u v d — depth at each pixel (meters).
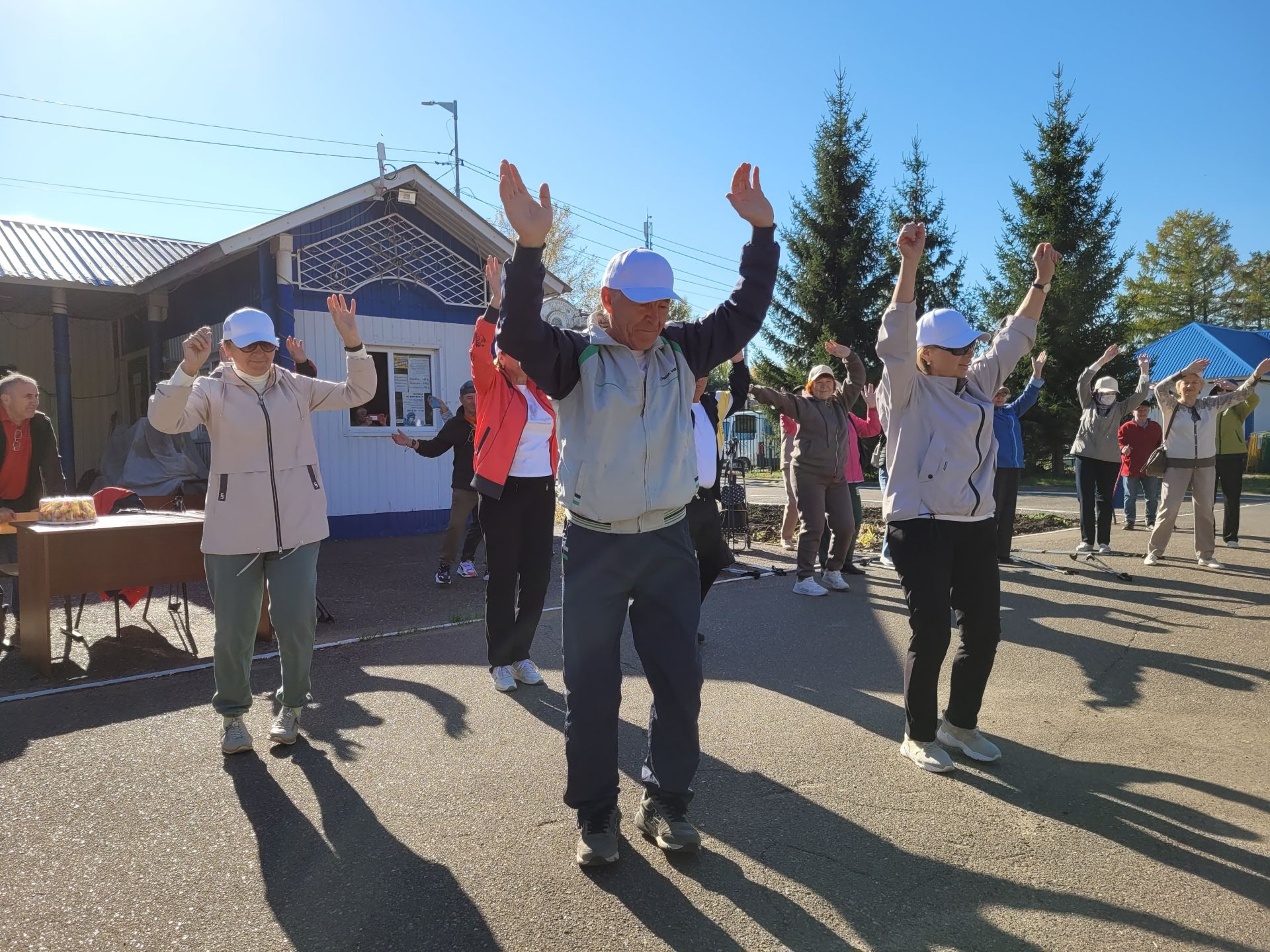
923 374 3.61
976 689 3.62
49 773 3.54
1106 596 6.88
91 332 14.87
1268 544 9.79
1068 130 25.70
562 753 3.73
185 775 3.51
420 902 2.58
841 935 2.41
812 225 28.83
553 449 4.54
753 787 3.36
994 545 3.58
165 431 3.41
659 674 2.86
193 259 9.89
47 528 4.92
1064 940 2.37
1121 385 24.97
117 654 5.46
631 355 2.76
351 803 3.25
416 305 11.45
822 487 7.01
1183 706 4.32
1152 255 49.97
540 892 2.63
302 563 3.76
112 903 2.59
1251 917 2.47
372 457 11.09
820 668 4.97
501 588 4.48
